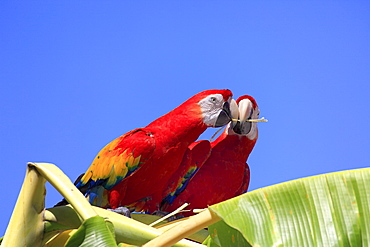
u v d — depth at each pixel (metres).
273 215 8.13
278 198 8.26
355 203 8.06
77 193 8.59
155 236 8.94
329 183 8.25
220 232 8.50
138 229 8.98
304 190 8.27
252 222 8.08
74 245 8.09
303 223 8.04
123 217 9.19
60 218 9.16
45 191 9.11
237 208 8.21
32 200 8.93
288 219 8.09
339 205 8.09
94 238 8.05
